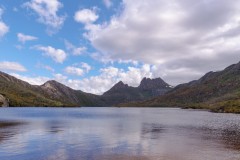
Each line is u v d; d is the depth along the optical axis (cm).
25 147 4309
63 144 4628
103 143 4772
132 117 15238
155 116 16538
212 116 15775
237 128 7738
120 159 3512
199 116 15925
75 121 10888
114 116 16525
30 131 6600
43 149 4147
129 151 4034
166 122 10494
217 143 4816
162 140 5194
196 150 4141
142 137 5641
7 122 9838
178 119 12775
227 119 12462
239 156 3734
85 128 7625
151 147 4384
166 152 3978
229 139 5347
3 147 4297
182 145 4591
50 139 5225
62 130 6950
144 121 11225
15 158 3562
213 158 3606
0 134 5938
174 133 6425
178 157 3653
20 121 10462
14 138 5312
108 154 3812
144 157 3641
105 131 6825
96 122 10406
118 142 4906
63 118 13175
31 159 3500
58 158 3556
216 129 7438
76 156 3672
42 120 11244
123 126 8481
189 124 9394
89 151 4019
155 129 7450
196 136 5847
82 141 5000
